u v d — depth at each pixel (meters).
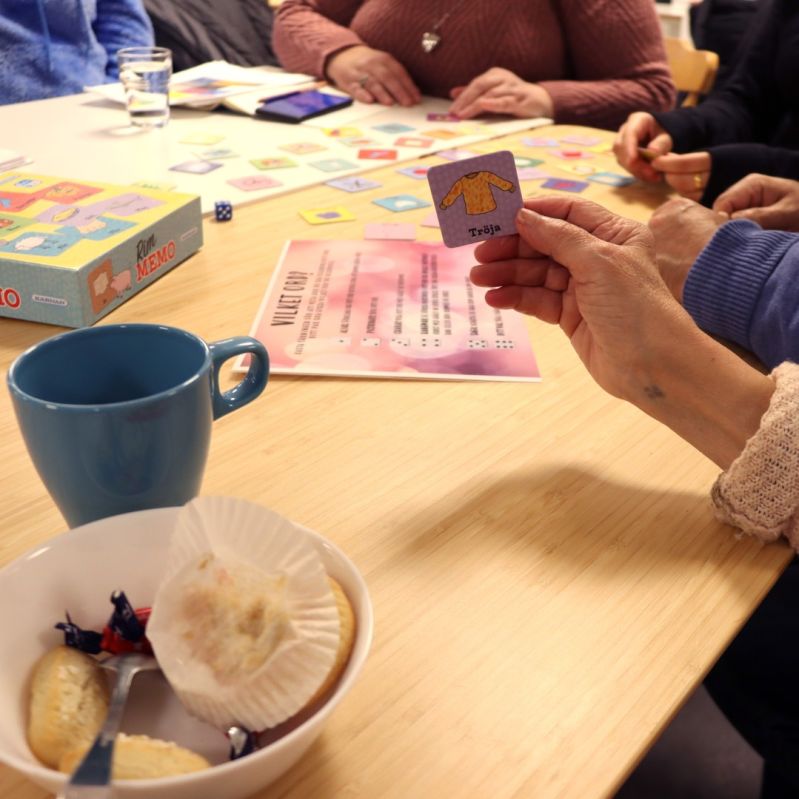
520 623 0.46
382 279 0.87
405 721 0.40
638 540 0.53
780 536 0.54
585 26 1.89
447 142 1.42
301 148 1.34
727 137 1.53
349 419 0.64
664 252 0.86
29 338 0.74
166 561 0.40
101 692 0.35
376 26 1.85
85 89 1.62
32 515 0.53
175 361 0.49
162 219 0.85
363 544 0.51
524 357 0.74
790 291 0.72
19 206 0.86
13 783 0.36
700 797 1.28
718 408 0.57
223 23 2.49
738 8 2.69
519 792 0.36
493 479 0.58
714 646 0.45
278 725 0.35
